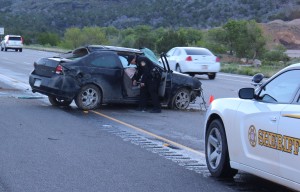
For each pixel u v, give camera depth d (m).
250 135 7.27
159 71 15.52
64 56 16.14
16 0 159.00
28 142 10.55
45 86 14.98
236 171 8.06
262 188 7.83
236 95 21.50
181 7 131.00
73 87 14.79
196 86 16.45
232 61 60.56
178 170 8.78
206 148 8.57
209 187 7.80
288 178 6.45
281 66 47.38
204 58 30.62
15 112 14.39
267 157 6.88
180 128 13.02
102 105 16.55
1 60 41.06
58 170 8.48
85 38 85.75
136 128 12.81
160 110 15.60
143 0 141.88
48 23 133.50
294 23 112.19
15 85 21.45
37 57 47.94
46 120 13.34
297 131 6.29
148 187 7.70
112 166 8.90
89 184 7.74
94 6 143.75
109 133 11.98
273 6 125.31
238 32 64.75
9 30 108.62
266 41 65.00
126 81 15.39
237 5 127.56
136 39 71.12
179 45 60.25
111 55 15.31
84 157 9.47
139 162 9.27
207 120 8.52
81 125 12.86
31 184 7.64
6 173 8.20
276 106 6.88
